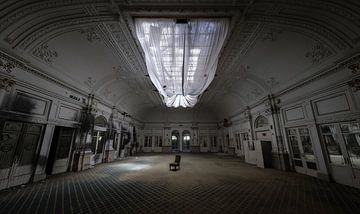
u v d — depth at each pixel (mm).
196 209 3432
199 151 20219
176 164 8156
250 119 11617
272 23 5137
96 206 3584
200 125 21047
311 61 5957
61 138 7215
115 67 8438
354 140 5078
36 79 5609
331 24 4547
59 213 3203
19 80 4988
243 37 5949
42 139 5957
